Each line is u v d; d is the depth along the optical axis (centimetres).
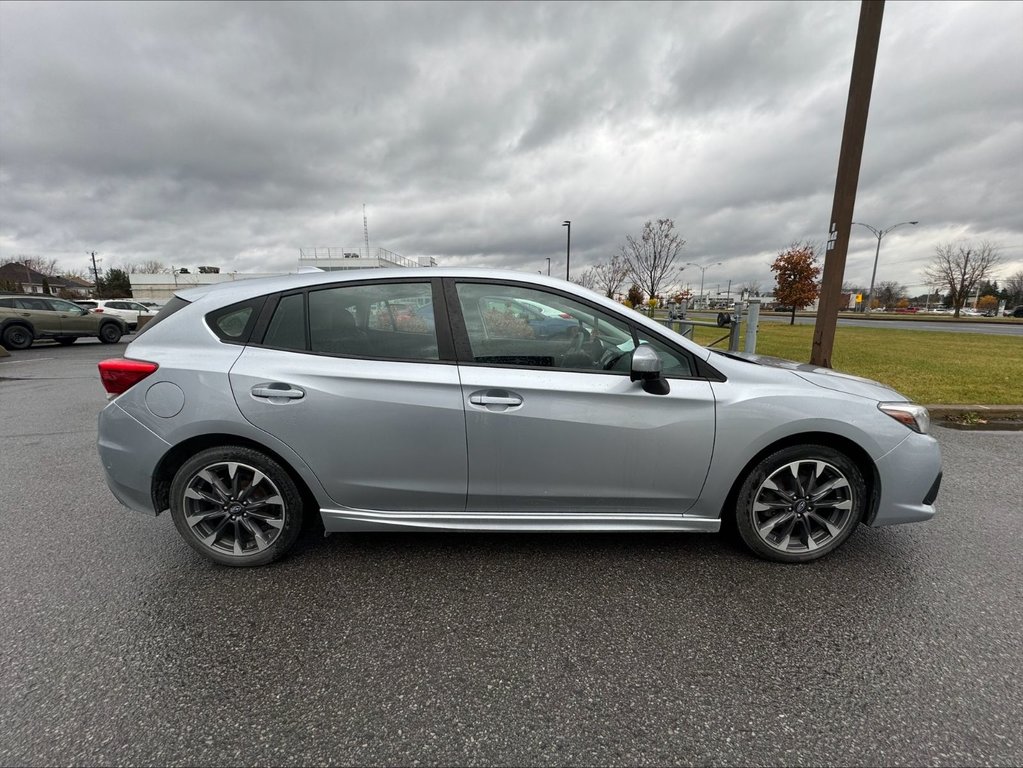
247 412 248
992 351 1327
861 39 575
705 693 188
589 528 266
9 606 240
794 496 268
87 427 574
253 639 217
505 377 252
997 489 379
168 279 5906
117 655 207
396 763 161
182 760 161
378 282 263
